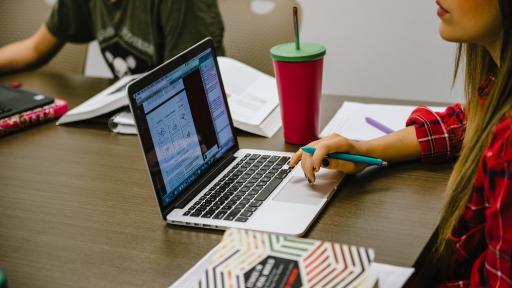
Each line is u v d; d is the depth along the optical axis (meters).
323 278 0.86
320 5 2.90
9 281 0.97
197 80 1.24
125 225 1.11
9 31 2.41
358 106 1.51
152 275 0.96
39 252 1.05
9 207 1.21
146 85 1.09
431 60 2.78
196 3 2.04
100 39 2.25
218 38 2.04
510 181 0.83
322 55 1.28
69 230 1.11
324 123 1.45
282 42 1.94
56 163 1.38
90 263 1.00
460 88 2.76
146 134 1.07
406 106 1.49
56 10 2.16
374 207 1.10
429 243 1.01
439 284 1.05
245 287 0.86
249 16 1.99
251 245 0.94
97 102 1.59
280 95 1.33
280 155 1.30
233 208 1.11
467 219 0.98
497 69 1.07
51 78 1.95
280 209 1.09
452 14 0.97
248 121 1.43
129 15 2.16
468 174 0.97
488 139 0.94
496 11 0.93
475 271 0.94
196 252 1.01
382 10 2.79
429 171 1.22
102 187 1.25
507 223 0.84
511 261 0.85
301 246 0.93
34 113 1.59
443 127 1.24
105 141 1.48
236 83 1.58
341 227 1.05
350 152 1.20
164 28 2.11
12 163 1.40
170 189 1.12
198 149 1.21
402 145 1.24
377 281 0.90
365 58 2.91
